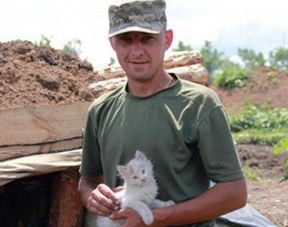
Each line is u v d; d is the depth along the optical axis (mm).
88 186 2656
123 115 2379
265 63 31062
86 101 3297
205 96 2301
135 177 2271
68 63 3707
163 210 2283
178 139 2289
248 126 14188
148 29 2283
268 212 5770
